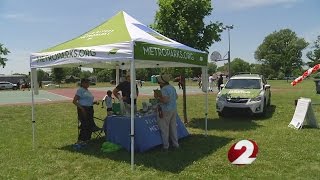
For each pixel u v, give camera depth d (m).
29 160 8.36
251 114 14.69
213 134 11.36
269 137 10.60
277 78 112.44
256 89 15.50
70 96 32.91
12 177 7.11
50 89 50.28
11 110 19.38
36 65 9.41
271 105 19.92
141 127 8.93
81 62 8.41
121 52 7.57
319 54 99.56
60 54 8.74
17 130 12.71
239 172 7.21
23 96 34.16
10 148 9.67
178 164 7.84
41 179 6.98
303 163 7.80
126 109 9.74
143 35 8.50
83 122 9.43
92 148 9.42
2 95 36.59
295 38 117.19
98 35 8.80
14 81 87.62
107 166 7.78
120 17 9.30
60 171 7.49
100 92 37.75
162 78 9.02
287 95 28.52
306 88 41.56
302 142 9.84
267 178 6.81
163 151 8.97
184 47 9.55
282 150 8.92
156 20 13.82
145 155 8.57
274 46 119.19
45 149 9.48
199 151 9.00
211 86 36.59
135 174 7.19
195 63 9.95
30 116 16.78
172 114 9.15
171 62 8.99
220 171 7.29
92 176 7.13
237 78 16.67
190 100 24.30
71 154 8.84
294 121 12.69
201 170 7.38
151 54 7.89
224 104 14.96
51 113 17.92
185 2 13.38
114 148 9.05
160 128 9.21
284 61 114.12
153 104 9.76
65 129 12.80
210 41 13.70
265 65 118.88
